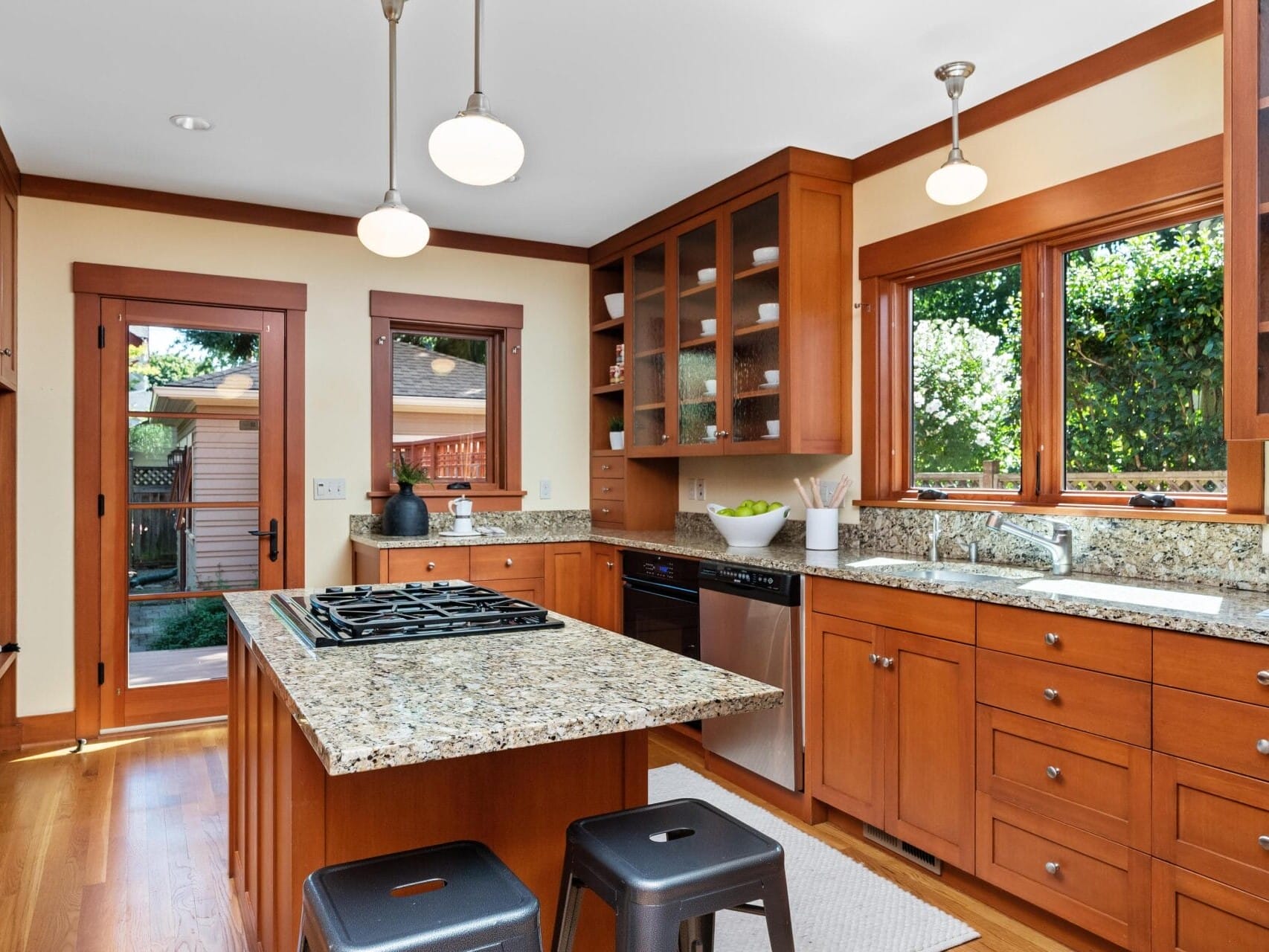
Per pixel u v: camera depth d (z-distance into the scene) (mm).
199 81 2740
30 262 3604
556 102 2893
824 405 3398
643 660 1637
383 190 3795
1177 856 1834
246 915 2160
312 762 1430
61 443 3664
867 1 2273
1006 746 2223
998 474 3012
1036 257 2811
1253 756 1697
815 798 2906
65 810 2961
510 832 1582
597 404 4812
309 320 4133
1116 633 1954
